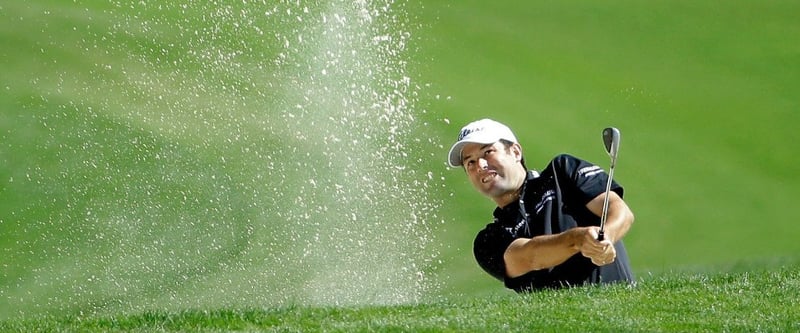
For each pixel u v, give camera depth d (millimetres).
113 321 19719
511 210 22922
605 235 20844
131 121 48656
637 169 48562
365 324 18500
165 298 35125
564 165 23062
